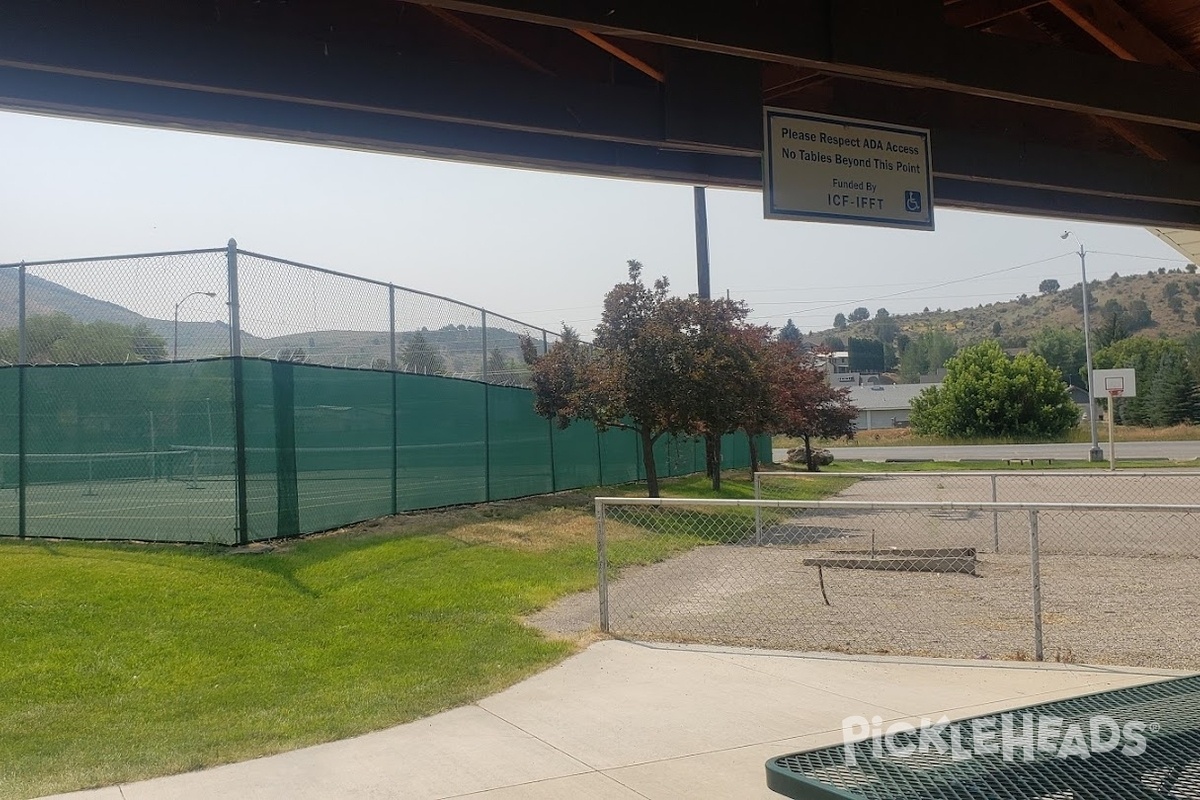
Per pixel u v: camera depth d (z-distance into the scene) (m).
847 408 36.72
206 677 7.20
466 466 17.70
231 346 11.96
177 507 12.16
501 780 5.09
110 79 4.43
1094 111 5.86
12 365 13.02
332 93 4.82
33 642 7.98
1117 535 15.94
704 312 19.09
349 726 5.98
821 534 16.41
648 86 5.96
